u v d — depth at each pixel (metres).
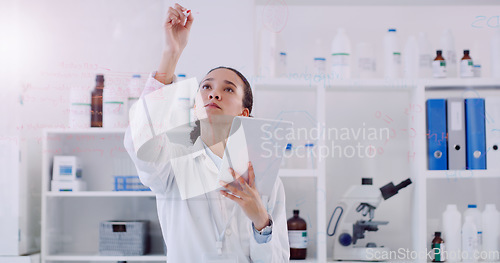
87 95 2.33
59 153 2.39
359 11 2.46
